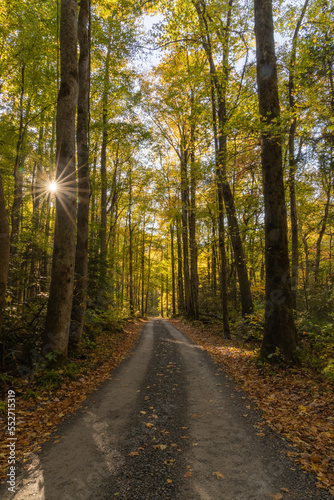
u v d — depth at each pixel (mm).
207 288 24109
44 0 10367
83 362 7906
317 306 9703
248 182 14055
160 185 18656
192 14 11102
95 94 13297
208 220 15461
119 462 3396
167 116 17938
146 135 13242
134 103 14273
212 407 5152
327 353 7262
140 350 10844
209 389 6168
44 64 12086
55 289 7195
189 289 22766
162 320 29859
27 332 7215
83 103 9922
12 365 6332
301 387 5734
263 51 7898
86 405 5297
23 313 7758
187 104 13594
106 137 13438
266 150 7820
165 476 3109
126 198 20750
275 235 7590
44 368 6535
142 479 3059
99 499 2744
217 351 10148
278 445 3715
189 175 13328
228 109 11469
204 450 3654
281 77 12867
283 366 6883
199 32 11289
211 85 10641
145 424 4465
